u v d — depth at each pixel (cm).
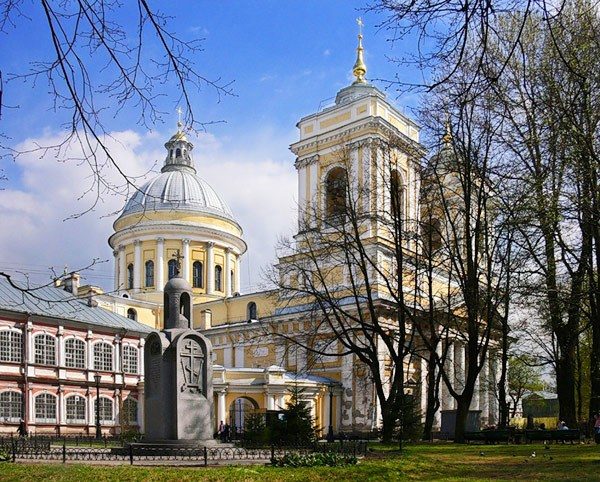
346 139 5541
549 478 1619
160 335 2536
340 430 5384
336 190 4466
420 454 2391
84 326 5753
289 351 5494
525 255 3048
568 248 2595
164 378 2489
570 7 1861
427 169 3594
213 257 7938
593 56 1988
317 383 5381
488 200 3475
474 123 2931
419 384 4584
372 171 4909
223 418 5184
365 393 5303
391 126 5481
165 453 2328
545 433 3231
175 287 2662
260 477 1669
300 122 5978
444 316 4088
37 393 5322
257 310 7100
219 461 2136
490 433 3309
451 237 4147
